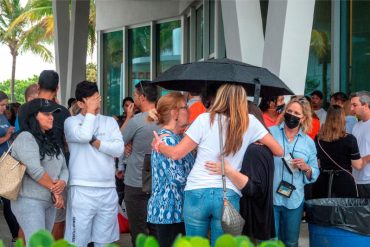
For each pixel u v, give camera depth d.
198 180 4.07
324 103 10.77
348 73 10.72
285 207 5.05
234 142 4.04
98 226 5.17
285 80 6.94
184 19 17.08
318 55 10.81
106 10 20.84
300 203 5.07
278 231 5.19
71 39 16.19
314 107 9.19
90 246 5.62
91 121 4.95
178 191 4.42
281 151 4.24
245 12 7.51
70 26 16.33
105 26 20.94
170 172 4.39
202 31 15.09
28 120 4.73
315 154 5.19
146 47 19.17
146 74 19.23
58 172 4.81
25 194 4.68
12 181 4.56
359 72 10.69
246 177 4.06
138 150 5.77
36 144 4.67
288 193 5.00
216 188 4.03
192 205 4.09
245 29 7.51
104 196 5.11
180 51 17.55
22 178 4.62
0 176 4.58
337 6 10.73
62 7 16.83
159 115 4.53
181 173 4.42
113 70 21.00
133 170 5.81
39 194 4.69
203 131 4.09
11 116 10.71
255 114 4.45
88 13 16.19
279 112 5.79
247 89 5.25
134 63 19.83
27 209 4.67
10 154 4.66
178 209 4.41
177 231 4.47
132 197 5.85
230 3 7.57
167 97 4.53
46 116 4.72
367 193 6.14
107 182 5.12
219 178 4.04
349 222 4.69
